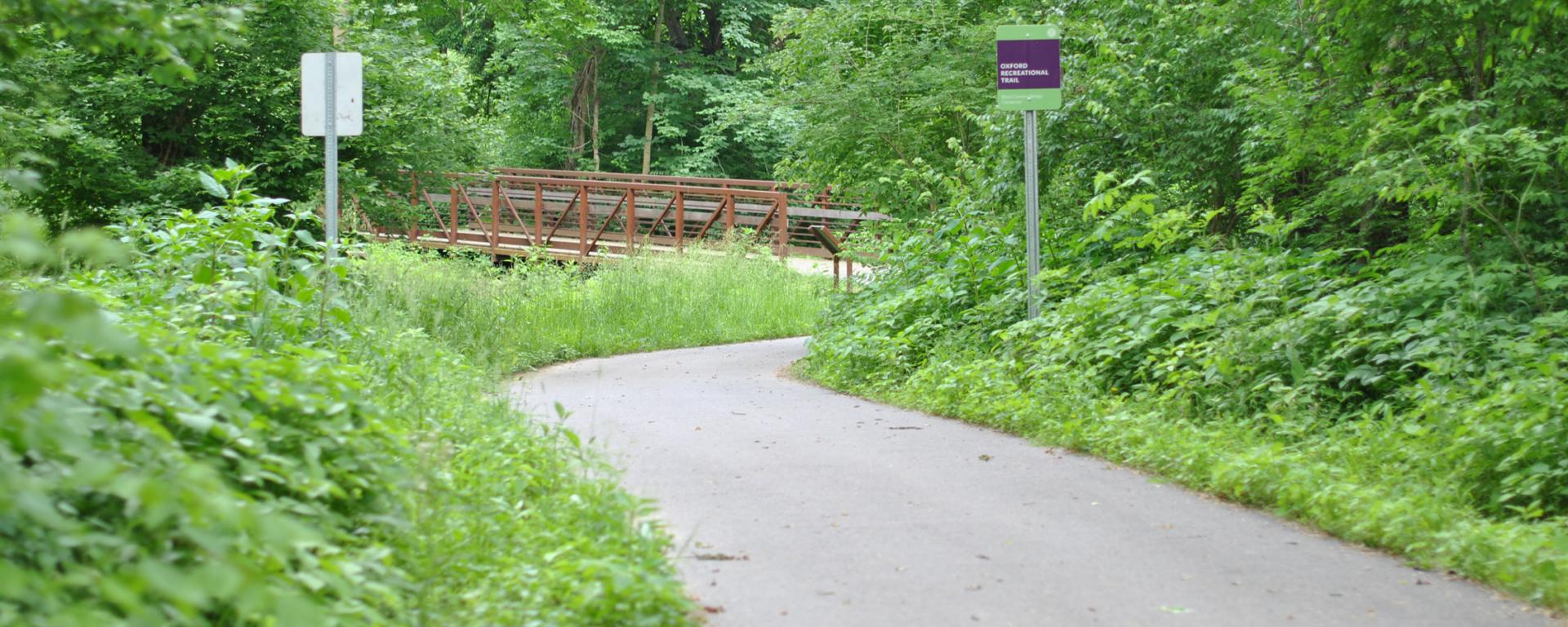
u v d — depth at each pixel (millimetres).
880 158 17422
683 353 16406
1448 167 8453
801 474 6742
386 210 17531
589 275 22641
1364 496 5555
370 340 7230
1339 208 9922
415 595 3707
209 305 6477
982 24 17312
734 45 43031
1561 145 8430
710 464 7043
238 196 7184
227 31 4906
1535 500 5855
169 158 16125
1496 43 8672
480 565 4078
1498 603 4395
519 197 30891
